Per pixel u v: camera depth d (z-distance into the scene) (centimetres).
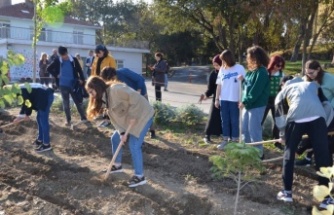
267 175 613
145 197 532
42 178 606
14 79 2814
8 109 1150
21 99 373
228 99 719
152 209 509
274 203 521
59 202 538
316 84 521
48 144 741
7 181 597
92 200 536
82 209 511
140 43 3828
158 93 1287
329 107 523
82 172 632
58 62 998
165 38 4956
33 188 572
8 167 658
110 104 543
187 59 5291
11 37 3064
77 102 934
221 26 3359
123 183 580
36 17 1222
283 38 3578
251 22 2889
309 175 614
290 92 516
